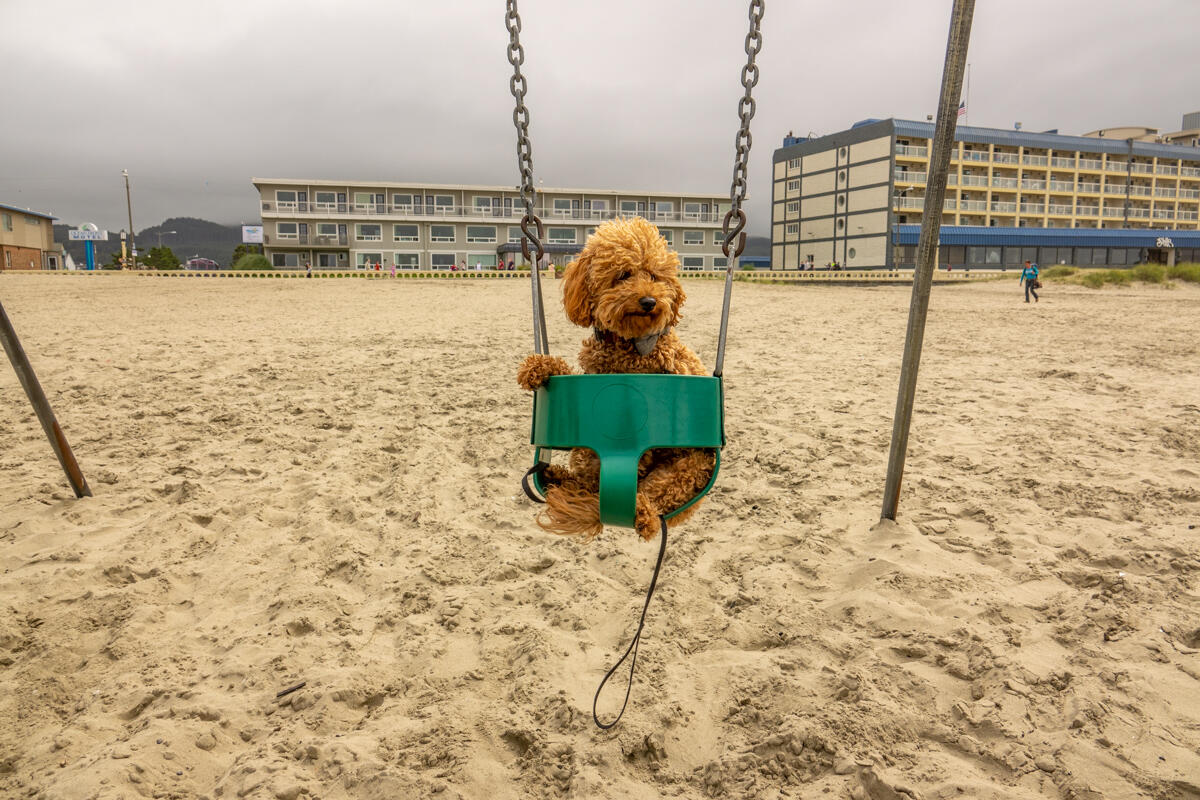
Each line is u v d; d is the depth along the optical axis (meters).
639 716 3.06
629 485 2.45
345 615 4.00
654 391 2.52
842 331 16.88
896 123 69.50
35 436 7.12
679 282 2.82
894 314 21.86
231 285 34.59
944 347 13.89
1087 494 5.41
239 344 13.59
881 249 71.44
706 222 87.44
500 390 9.48
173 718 3.06
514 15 3.34
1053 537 4.68
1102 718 2.86
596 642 3.68
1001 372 10.84
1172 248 78.69
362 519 5.25
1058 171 79.25
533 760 2.84
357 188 80.25
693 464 2.68
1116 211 82.50
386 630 3.86
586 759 2.81
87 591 4.09
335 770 2.76
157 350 12.61
